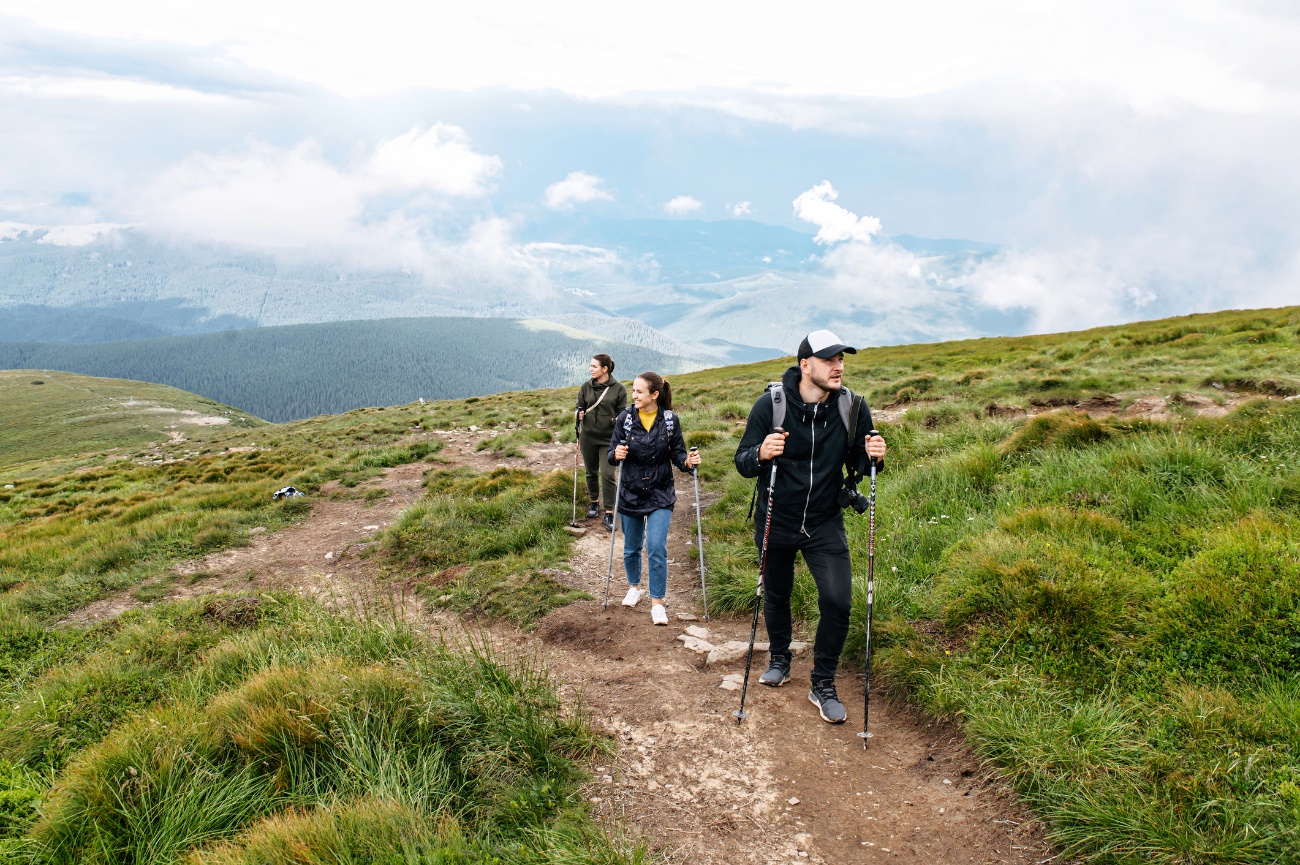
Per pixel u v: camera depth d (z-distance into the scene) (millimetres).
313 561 11250
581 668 6348
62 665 7902
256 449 32625
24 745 5914
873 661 5762
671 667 6215
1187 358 20812
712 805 4352
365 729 4633
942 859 3861
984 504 8406
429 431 28719
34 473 54000
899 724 5191
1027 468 9023
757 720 5266
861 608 6379
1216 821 3631
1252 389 13992
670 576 8797
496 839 3963
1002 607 5797
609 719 5328
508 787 4363
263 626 7680
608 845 3797
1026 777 4219
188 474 24516
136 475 28422
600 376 10719
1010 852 3832
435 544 10500
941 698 5023
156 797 4312
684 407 26938
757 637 6797
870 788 4488
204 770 4426
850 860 3900
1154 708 4531
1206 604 5090
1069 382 17141
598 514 11242
